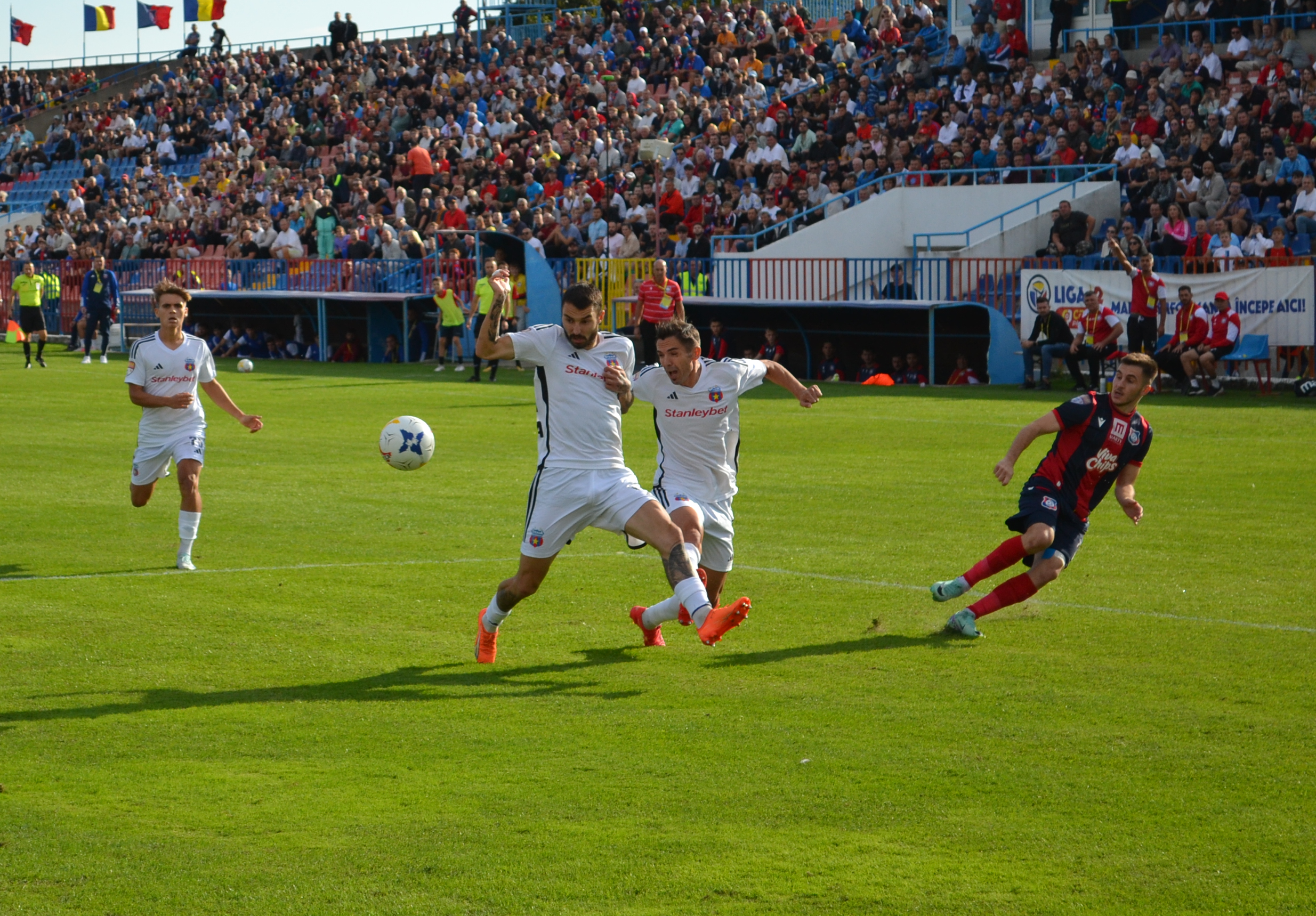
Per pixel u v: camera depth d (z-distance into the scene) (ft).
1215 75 148.66
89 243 212.64
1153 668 34.94
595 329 35.06
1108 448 37.91
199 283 186.70
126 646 37.45
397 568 48.01
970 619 38.34
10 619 40.47
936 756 28.22
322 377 138.00
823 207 150.92
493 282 34.40
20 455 78.59
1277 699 32.14
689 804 25.55
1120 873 22.41
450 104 212.64
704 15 208.74
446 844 23.66
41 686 33.55
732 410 38.73
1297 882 22.04
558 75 213.66
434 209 181.27
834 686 33.63
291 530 55.26
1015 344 123.44
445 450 80.48
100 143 262.47
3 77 318.65
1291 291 110.32
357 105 228.63
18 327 191.42
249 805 25.55
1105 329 113.60
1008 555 38.55
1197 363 108.99
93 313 155.22
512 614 41.45
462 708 31.91
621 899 21.50
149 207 222.89
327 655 36.73
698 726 30.42
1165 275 117.39
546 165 185.06
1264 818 24.71
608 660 36.37
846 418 97.09
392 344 163.22
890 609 41.98
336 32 251.19
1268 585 44.42
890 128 165.37
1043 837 23.93
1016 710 31.45
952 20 183.73
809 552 50.65
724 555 39.32
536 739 29.55
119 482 68.54
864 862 22.91
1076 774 27.12
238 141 231.91
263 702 32.30
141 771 27.50
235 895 21.68
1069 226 129.70
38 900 21.52
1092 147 144.36
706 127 180.45
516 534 54.49
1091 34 169.07
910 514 58.59
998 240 133.80
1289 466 70.54
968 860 22.97
